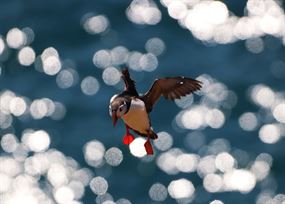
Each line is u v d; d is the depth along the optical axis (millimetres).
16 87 37688
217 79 38344
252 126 33562
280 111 34906
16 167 30312
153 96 10906
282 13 46594
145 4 47500
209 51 42125
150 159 30453
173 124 33281
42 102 35938
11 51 42094
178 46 42719
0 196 28453
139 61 40562
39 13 46406
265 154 31234
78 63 40219
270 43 43094
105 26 45125
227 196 28578
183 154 31016
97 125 33344
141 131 10680
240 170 30141
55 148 31844
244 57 41250
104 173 29828
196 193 28625
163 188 28938
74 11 46750
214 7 47281
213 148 31594
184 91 10938
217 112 34594
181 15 46594
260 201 28406
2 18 45906
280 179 29656
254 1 47625
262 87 37469
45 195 28531
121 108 10422
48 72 39250
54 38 43625
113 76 38594
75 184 29203
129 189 28969
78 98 36125
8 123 34062
